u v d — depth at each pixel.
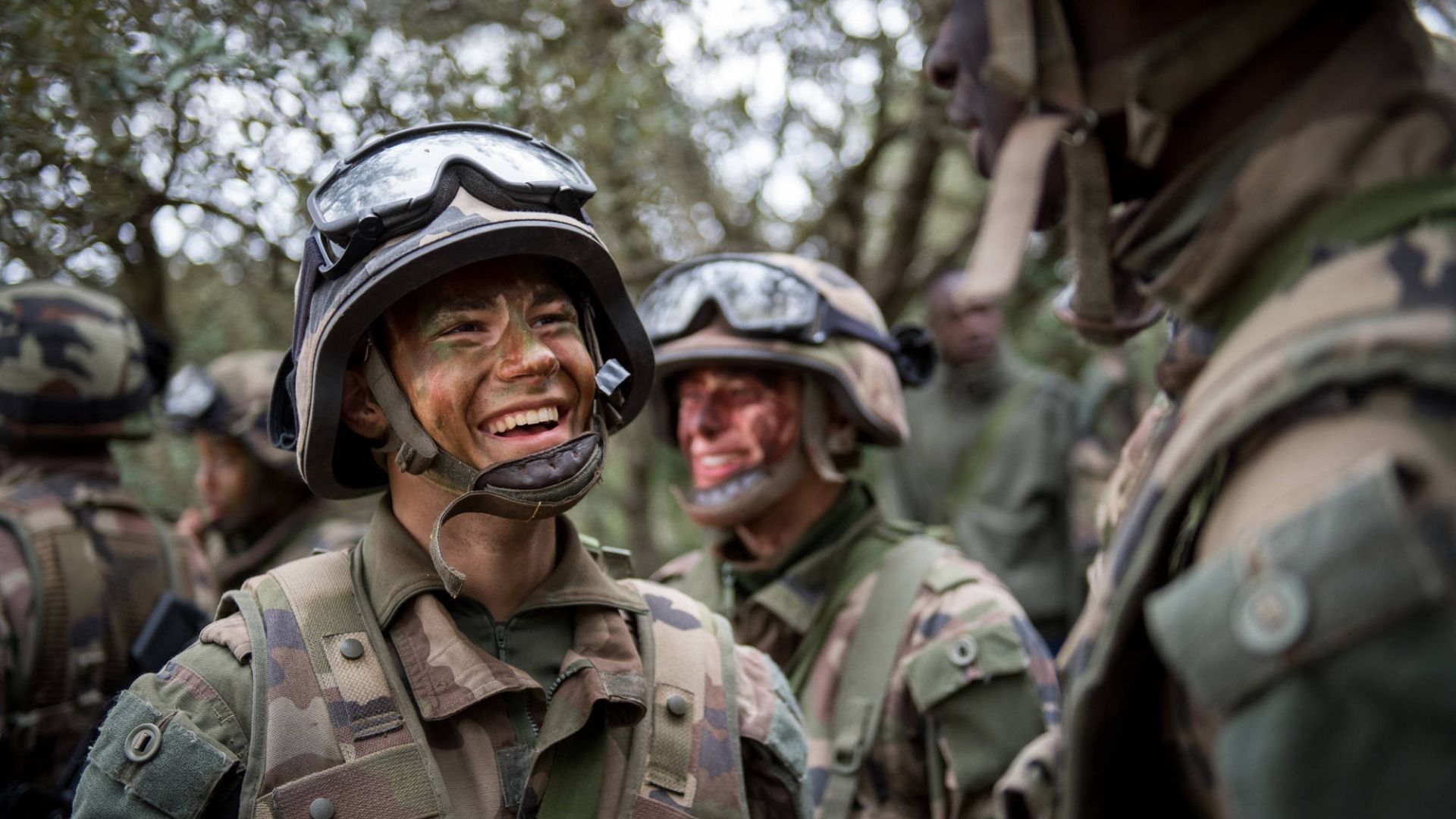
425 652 1.39
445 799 1.32
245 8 2.39
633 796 1.40
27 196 2.32
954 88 1.30
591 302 1.58
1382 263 0.88
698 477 2.45
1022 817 1.32
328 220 1.40
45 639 2.52
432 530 1.38
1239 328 0.98
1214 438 0.91
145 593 2.75
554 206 1.49
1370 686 0.78
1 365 2.68
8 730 2.45
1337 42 1.05
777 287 2.43
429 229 1.37
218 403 3.45
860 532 2.47
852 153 4.81
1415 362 0.81
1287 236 0.99
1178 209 1.11
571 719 1.40
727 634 1.64
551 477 1.36
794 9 3.91
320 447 1.47
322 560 1.50
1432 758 0.77
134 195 2.43
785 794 1.57
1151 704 1.06
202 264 3.48
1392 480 0.79
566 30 3.12
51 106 2.26
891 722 2.23
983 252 1.03
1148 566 0.98
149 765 1.30
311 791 1.29
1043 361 6.27
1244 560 0.85
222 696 1.34
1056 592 4.51
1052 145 1.07
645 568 4.73
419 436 1.40
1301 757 0.80
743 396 2.43
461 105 2.75
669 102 3.76
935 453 4.73
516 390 1.40
